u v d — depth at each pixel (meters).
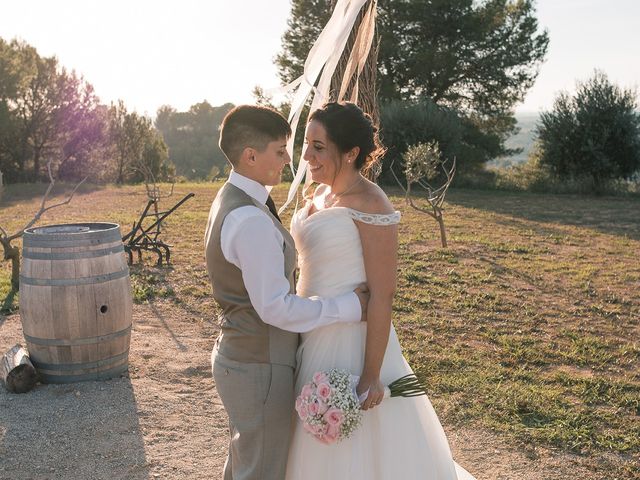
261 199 2.46
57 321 4.84
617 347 6.28
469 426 4.35
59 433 4.16
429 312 7.40
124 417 4.41
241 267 2.32
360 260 2.52
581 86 24.05
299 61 30.23
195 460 3.85
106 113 32.94
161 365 5.49
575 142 23.97
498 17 30.20
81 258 4.84
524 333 6.70
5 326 6.54
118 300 5.03
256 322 2.45
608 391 5.03
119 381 5.07
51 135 31.17
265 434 2.49
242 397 2.46
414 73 29.70
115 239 5.04
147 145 34.81
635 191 22.75
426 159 12.05
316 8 29.20
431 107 25.41
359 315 2.45
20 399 4.68
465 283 8.95
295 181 3.22
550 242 12.65
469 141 29.20
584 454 3.99
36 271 4.82
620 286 8.98
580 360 5.80
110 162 33.19
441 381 5.14
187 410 4.57
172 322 6.88
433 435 2.83
